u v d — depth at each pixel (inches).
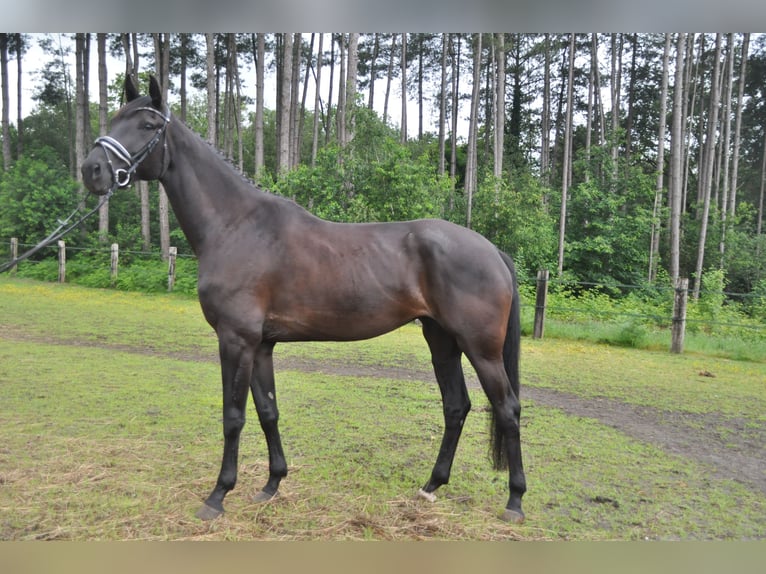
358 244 112.8
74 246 745.0
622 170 716.7
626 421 185.9
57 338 300.5
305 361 270.5
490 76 1188.5
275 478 119.7
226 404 110.7
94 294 512.1
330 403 194.9
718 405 211.5
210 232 114.3
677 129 643.5
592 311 383.9
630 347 346.3
